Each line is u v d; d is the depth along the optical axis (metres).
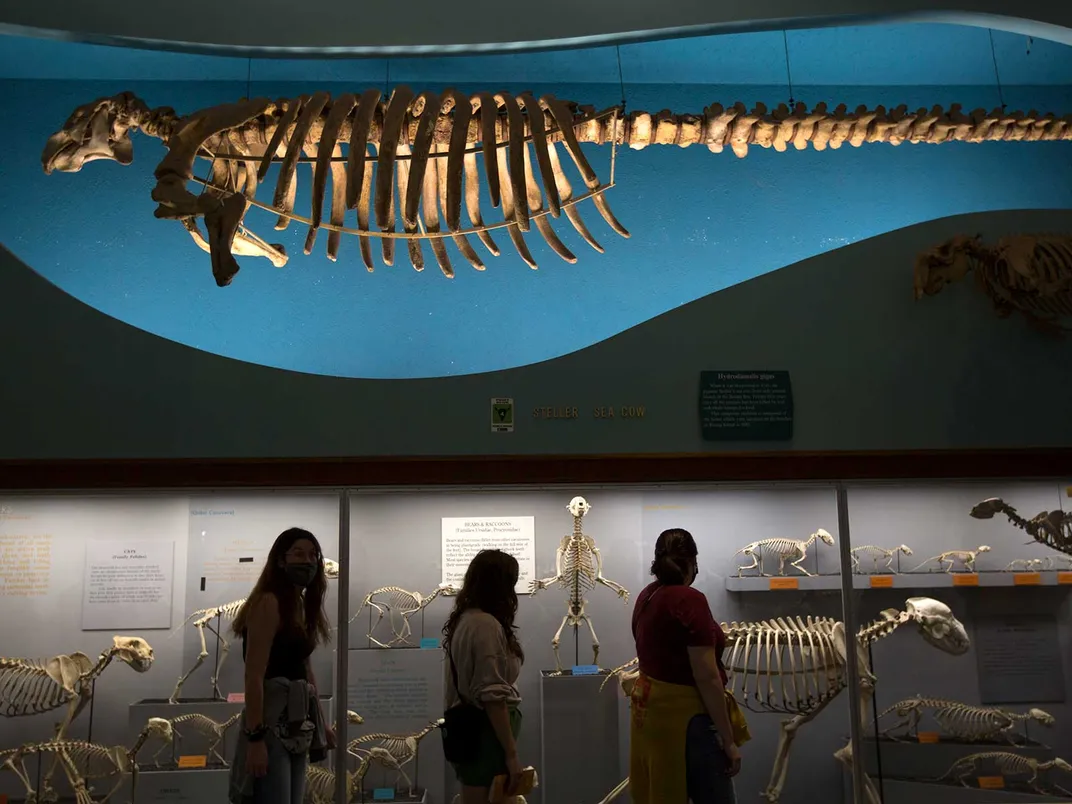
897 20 5.36
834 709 4.59
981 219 5.05
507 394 4.73
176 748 4.34
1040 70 6.68
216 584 4.48
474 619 3.37
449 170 4.36
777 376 4.82
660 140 5.21
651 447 4.72
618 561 4.63
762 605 4.66
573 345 6.30
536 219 4.82
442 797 4.39
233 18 5.19
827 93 6.82
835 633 4.62
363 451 4.63
